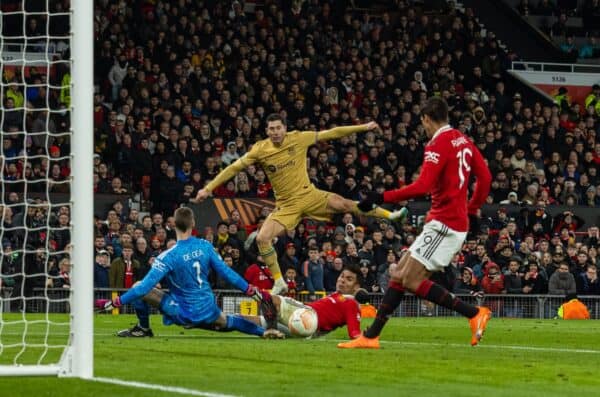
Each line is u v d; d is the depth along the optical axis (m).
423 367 14.12
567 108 52.50
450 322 30.27
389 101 47.34
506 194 44.41
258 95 45.59
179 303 18.97
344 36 50.31
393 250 37.22
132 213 36.31
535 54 56.81
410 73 49.59
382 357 15.48
